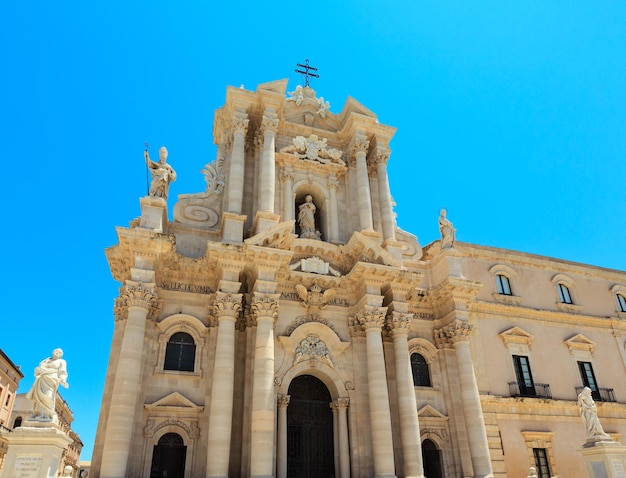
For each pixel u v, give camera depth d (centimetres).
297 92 3241
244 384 2312
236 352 2380
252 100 2939
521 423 2920
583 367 3309
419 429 2512
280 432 2275
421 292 2870
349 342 2572
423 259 3155
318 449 2425
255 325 2377
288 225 2448
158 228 2333
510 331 3153
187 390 2255
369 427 2394
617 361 3431
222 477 1980
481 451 2458
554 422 2994
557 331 3344
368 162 3212
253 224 2653
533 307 3353
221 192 2803
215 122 3212
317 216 3070
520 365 3131
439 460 2541
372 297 2544
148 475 2067
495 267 3381
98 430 2088
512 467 2775
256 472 2011
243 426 2206
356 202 3003
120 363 2036
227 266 2364
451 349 2791
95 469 2020
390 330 2628
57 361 1666
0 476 1452
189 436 2181
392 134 3219
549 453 2892
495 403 2905
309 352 2481
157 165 2522
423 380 2731
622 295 3775
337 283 2628
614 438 3136
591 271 3697
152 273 2212
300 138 3033
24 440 1500
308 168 3016
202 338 2381
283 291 2580
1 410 4581
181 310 2411
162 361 2277
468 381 2609
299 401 2495
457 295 2791
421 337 2819
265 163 2767
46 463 1495
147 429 2130
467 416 2552
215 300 2306
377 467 2228
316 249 2692
